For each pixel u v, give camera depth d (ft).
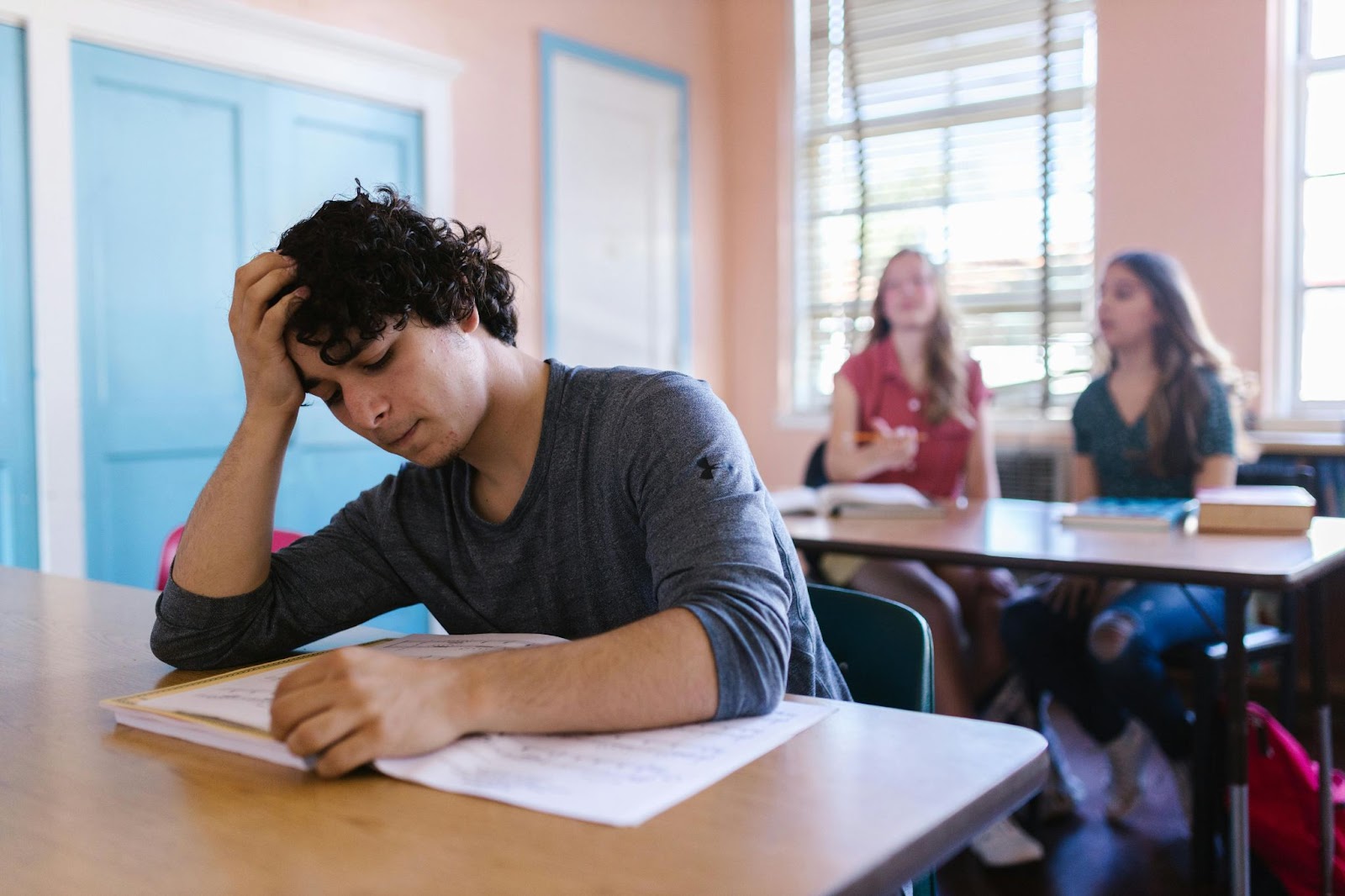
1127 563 5.92
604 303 13.88
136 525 9.45
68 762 2.54
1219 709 6.87
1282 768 6.27
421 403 3.10
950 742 2.48
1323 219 12.04
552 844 1.97
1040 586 8.66
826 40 15.01
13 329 8.66
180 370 9.69
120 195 9.22
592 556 3.43
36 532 8.82
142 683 3.30
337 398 3.39
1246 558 5.99
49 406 8.79
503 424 3.45
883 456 9.27
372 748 2.31
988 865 7.34
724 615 2.65
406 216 3.15
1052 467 13.05
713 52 15.51
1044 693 8.45
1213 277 12.17
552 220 13.08
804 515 8.27
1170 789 8.79
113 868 1.95
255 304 3.26
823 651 3.54
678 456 3.12
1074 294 13.20
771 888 1.78
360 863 1.93
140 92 9.33
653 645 2.56
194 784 2.36
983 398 9.97
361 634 3.79
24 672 3.45
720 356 15.79
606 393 3.43
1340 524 7.36
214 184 9.86
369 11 11.02
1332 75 11.93
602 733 2.52
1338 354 12.02
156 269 9.48
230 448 3.45
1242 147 11.96
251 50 9.98
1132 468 8.87
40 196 8.70
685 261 14.98
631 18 14.15
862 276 14.83
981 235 13.85
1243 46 11.91
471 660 2.53
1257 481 10.30
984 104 13.79
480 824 2.07
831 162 15.10
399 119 11.39
